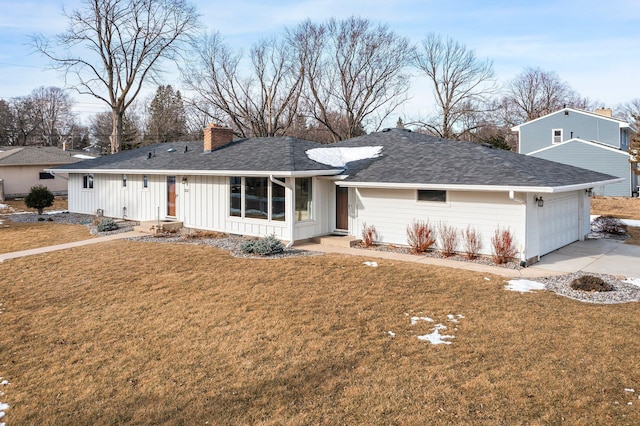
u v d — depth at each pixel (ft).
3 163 113.80
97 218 73.10
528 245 40.83
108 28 121.70
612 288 32.58
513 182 39.09
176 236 57.21
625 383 19.40
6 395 20.43
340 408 18.28
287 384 20.36
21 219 80.53
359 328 26.37
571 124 125.08
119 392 20.31
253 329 26.71
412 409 17.97
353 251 47.01
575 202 53.88
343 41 137.90
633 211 85.56
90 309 31.24
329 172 50.88
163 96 192.44
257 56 142.10
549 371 20.56
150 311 30.40
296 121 146.00
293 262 41.83
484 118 147.13
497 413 17.48
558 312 28.02
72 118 266.98
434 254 44.91
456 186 41.50
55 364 23.32
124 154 82.84
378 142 61.82
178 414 18.42
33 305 32.58
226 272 39.06
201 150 67.77
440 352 22.90
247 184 53.88
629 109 230.27
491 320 26.91
